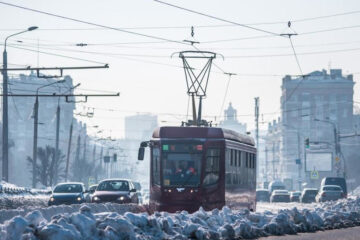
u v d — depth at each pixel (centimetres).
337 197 15950
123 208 7181
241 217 4972
